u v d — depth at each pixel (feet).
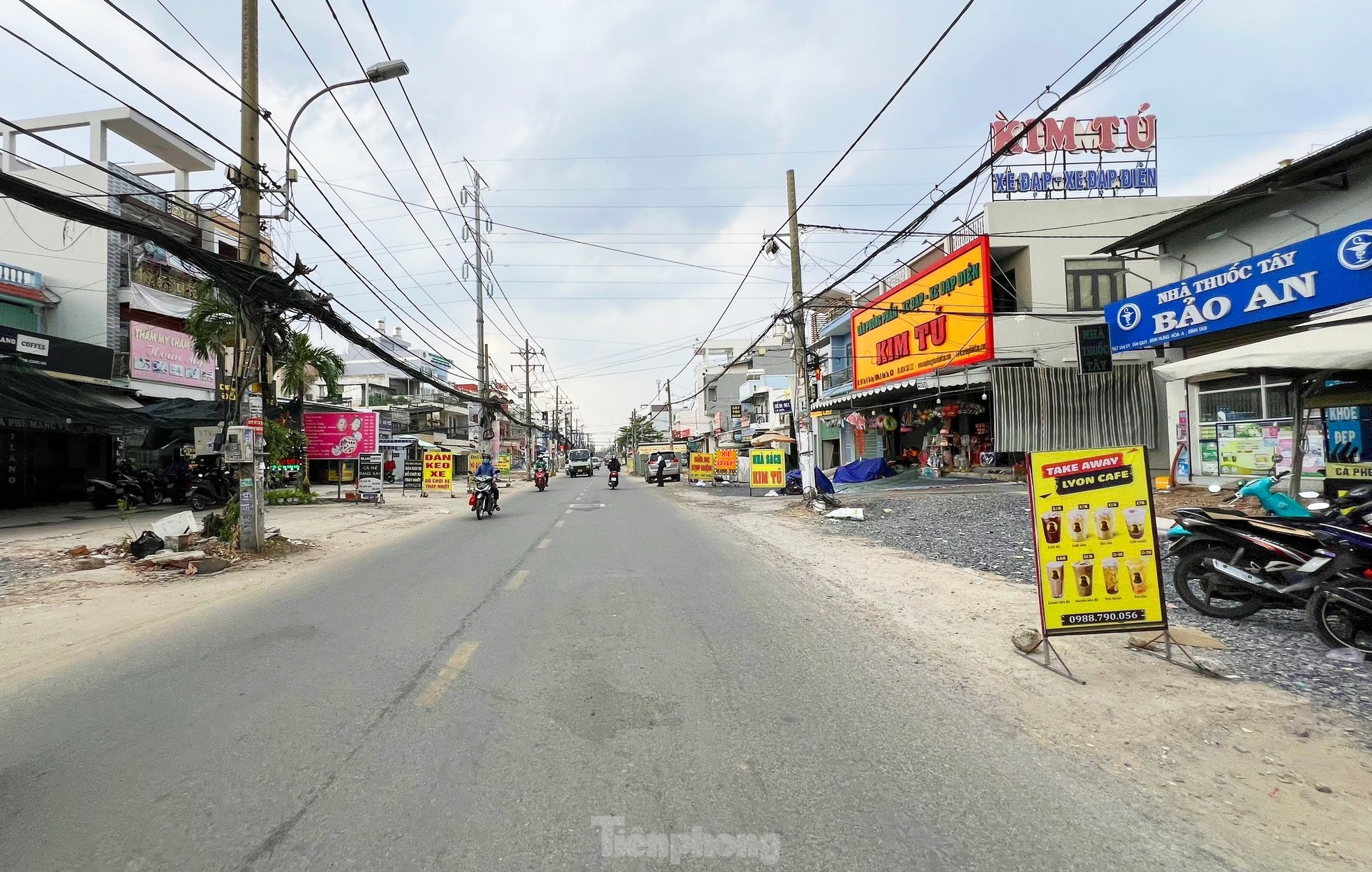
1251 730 12.84
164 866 9.00
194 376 84.38
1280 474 41.81
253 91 37.27
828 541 39.75
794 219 58.54
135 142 88.53
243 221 36.88
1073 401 64.75
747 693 15.07
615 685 15.65
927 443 89.35
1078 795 10.68
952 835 9.58
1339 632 17.11
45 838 9.66
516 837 9.57
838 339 118.21
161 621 22.65
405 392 202.90
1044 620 16.42
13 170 73.61
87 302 73.72
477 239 112.88
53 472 69.51
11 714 14.37
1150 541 16.28
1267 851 9.18
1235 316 42.11
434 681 16.05
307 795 10.80
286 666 17.38
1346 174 37.91
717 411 209.56
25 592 27.61
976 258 66.18
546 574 30.12
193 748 12.55
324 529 50.80
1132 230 70.54
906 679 15.98
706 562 32.99
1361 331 23.84
